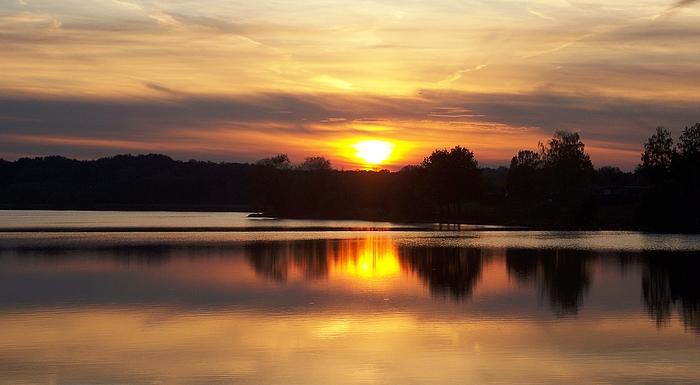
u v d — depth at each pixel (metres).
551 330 31.44
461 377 24.41
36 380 24.09
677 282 47.38
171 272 53.22
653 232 112.94
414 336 30.28
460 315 34.94
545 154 195.38
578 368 25.34
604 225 126.50
